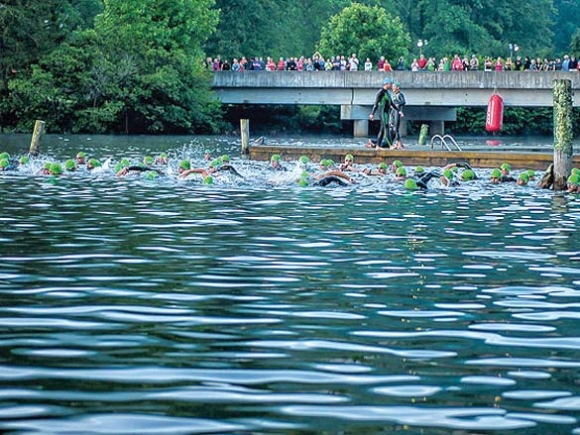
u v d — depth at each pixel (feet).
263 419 26.30
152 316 37.47
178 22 262.47
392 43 304.09
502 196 88.43
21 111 236.02
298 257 51.47
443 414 26.84
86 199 81.20
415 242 57.67
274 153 140.05
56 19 241.96
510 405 27.58
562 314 38.55
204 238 58.29
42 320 36.58
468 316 38.04
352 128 280.31
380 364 31.40
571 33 463.01
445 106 242.99
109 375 29.86
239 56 306.76
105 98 242.17
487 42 371.56
